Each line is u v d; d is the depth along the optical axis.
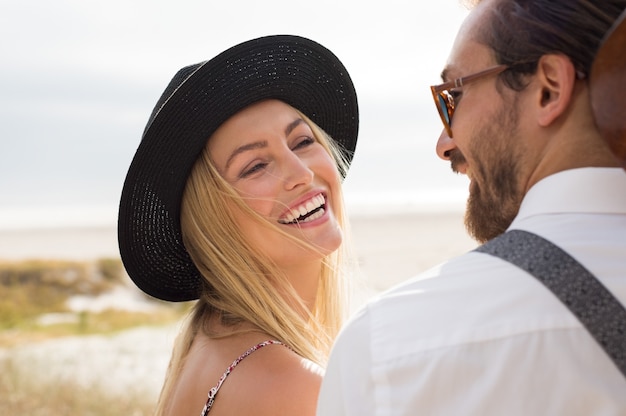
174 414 1.80
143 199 2.05
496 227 1.30
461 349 1.05
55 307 20.34
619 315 1.01
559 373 1.01
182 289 2.30
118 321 16.84
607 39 1.02
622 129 1.04
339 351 1.16
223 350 1.79
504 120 1.23
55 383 9.00
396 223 48.41
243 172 1.99
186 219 2.08
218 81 1.98
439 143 1.45
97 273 24.19
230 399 1.68
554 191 1.14
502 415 1.01
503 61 1.22
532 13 1.19
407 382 1.07
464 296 1.09
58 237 59.97
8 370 9.70
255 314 1.91
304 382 1.65
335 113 2.36
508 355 1.03
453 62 1.31
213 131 1.99
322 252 2.03
